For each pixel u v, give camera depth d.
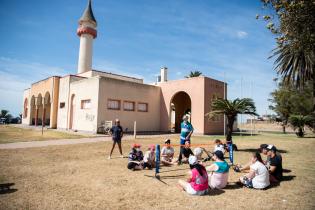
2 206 4.65
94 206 4.70
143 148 12.97
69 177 6.87
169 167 8.60
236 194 5.47
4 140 15.00
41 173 7.28
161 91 26.56
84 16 33.84
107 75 28.28
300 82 14.10
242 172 7.72
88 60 34.31
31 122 34.59
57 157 9.90
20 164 8.47
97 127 20.27
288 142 17.72
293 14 8.64
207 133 22.77
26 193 5.45
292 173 7.56
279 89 34.03
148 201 4.99
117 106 22.23
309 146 15.21
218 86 24.70
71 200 5.03
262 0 9.39
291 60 13.84
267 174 5.94
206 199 5.12
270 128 46.22
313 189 5.86
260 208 4.62
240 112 11.96
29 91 36.03
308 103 27.48
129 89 23.27
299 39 9.32
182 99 28.45
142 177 7.02
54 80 27.17
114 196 5.30
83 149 12.12
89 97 21.64
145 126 24.66
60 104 26.42
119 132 10.15
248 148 13.66
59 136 18.03
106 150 11.98
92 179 6.69
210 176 6.06
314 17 8.35
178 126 27.91
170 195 5.39
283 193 5.55
